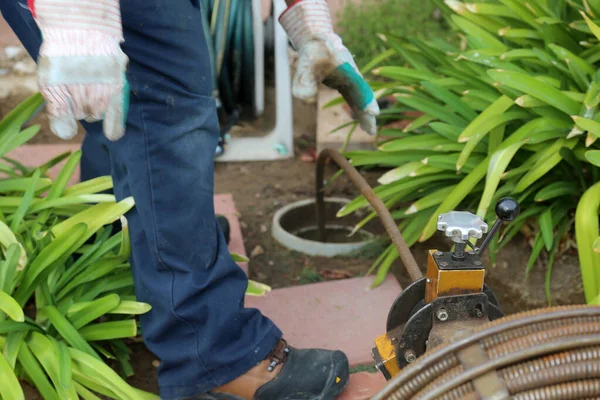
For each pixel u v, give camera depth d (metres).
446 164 2.13
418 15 4.03
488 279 2.19
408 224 2.32
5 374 1.38
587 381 0.86
